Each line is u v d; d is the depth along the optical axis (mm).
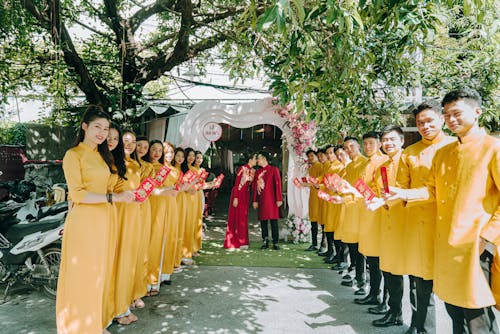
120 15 7539
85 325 2609
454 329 2330
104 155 2865
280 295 4113
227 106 6820
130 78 7566
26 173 8336
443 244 2277
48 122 9453
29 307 3725
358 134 4891
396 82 4391
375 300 3801
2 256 3842
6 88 6453
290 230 6918
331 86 3135
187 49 6922
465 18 4488
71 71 6535
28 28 6543
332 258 5477
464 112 2188
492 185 2141
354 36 2910
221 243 6805
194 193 5148
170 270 4426
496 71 4648
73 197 2623
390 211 3193
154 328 3271
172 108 9000
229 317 3516
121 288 3232
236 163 17797
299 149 6707
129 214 3277
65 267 2635
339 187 3398
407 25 2672
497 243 2023
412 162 2939
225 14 6590
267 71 4387
